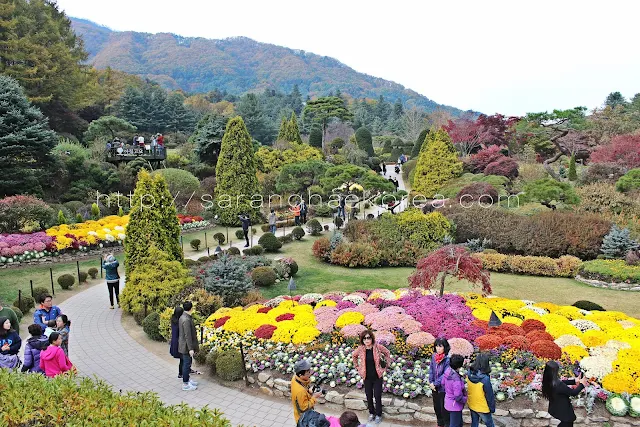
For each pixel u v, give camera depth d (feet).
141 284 40.78
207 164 123.34
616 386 23.16
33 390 17.15
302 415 17.53
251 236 74.74
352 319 32.48
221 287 42.45
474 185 83.30
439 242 61.57
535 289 48.29
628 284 48.14
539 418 22.65
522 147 134.41
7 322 23.61
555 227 60.95
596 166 98.48
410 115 249.14
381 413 23.63
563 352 27.25
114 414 15.70
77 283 51.55
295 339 30.71
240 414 24.62
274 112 336.29
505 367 26.40
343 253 58.59
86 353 33.68
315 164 101.35
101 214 85.51
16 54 115.14
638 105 173.47
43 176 86.58
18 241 57.11
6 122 80.18
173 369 30.94
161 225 44.88
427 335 28.99
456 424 19.47
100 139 121.39
